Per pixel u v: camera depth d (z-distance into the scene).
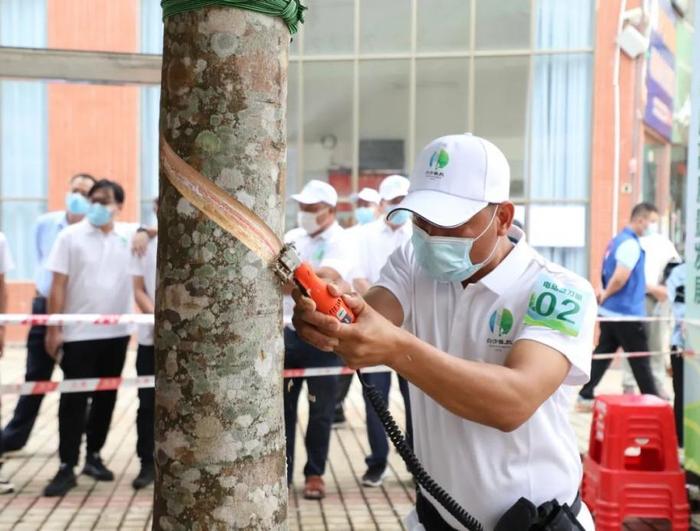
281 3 1.47
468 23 11.31
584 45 11.09
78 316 4.83
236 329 1.45
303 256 4.98
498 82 11.32
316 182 4.95
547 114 11.24
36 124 11.75
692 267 4.50
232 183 1.44
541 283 1.78
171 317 1.46
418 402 1.97
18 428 5.76
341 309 1.49
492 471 1.85
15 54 4.73
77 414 4.96
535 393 1.64
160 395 1.49
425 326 1.97
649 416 4.23
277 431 1.52
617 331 6.95
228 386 1.45
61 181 11.69
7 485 4.97
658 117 12.11
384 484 5.23
